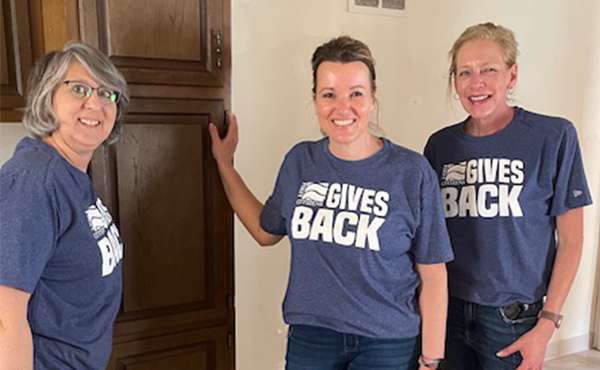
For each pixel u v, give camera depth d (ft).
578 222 4.73
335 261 4.13
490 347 4.88
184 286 4.83
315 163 4.40
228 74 4.80
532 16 8.25
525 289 4.72
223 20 4.70
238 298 6.93
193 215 4.80
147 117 4.44
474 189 4.84
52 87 3.39
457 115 8.04
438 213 4.21
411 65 7.55
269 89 6.69
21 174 3.15
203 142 4.77
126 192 4.43
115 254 3.80
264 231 4.89
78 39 4.09
